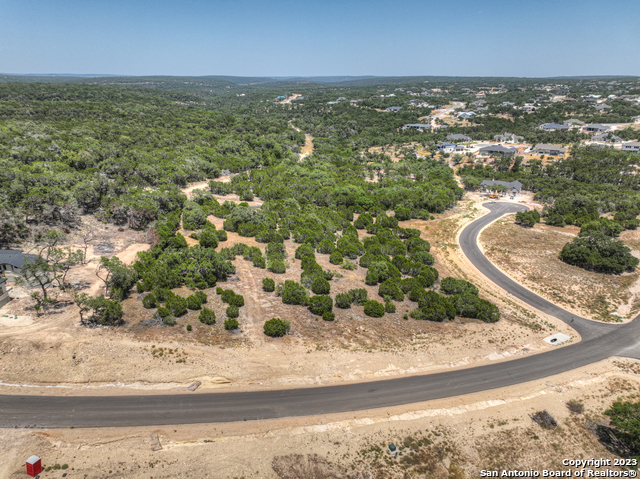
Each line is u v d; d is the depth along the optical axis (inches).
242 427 1152.2
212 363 1385.3
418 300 1969.7
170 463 1013.8
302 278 1978.3
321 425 1182.3
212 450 1063.6
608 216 3607.3
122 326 1517.0
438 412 1275.8
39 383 1251.8
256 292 1888.5
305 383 1357.0
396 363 1505.9
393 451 1096.2
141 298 1739.7
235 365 1391.5
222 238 2549.2
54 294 1733.5
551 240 3105.3
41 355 1330.0
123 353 1369.3
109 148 3969.0
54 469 968.3
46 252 2101.4
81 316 1498.5
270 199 3629.4
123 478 960.9
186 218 2773.1
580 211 3607.3
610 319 2018.9
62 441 1053.8
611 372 1577.3
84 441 1059.3
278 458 1053.8
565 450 1152.2
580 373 1552.7
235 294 1747.0
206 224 2714.1
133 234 2564.0
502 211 3912.4
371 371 1449.3
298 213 3152.1
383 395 1334.9
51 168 3051.2
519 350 1688.0
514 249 2942.9
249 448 1079.6
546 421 1264.8
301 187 3868.1
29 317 1536.7
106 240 2428.6
